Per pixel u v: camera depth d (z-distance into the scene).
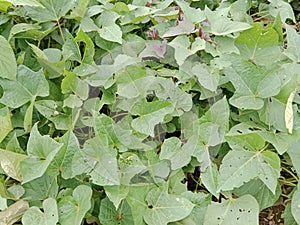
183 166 0.66
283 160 0.71
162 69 0.71
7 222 0.58
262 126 0.67
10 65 0.65
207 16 0.76
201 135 0.66
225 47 0.73
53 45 0.78
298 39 0.75
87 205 0.57
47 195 0.61
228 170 0.61
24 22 0.77
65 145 0.60
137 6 0.78
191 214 0.62
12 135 0.66
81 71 0.69
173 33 0.72
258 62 0.73
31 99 0.67
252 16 0.92
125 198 0.62
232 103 0.66
